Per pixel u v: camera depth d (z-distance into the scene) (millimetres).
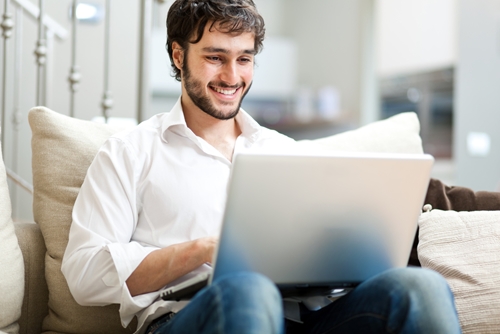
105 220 1439
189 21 1561
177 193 1503
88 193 1475
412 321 1091
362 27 6434
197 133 1660
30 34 3283
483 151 4703
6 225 1522
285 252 1183
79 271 1384
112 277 1372
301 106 6934
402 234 1266
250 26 1561
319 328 1267
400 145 1966
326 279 1244
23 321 1595
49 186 1630
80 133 1692
